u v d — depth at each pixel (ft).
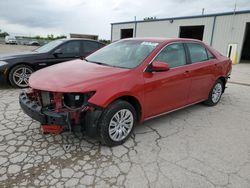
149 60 11.10
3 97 16.26
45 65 19.80
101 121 9.31
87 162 8.84
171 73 11.94
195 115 14.79
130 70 10.45
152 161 9.12
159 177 8.15
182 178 8.16
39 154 9.23
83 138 10.68
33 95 10.26
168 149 10.13
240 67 45.83
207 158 9.57
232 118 14.55
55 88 8.81
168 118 13.99
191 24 68.18
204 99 15.75
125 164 8.82
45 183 7.56
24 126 11.62
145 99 10.77
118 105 9.60
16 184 7.45
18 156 9.02
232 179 8.26
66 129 9.16
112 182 7.77
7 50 67.10
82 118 9.09
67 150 9.62
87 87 8.82
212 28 63.10
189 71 13.11
